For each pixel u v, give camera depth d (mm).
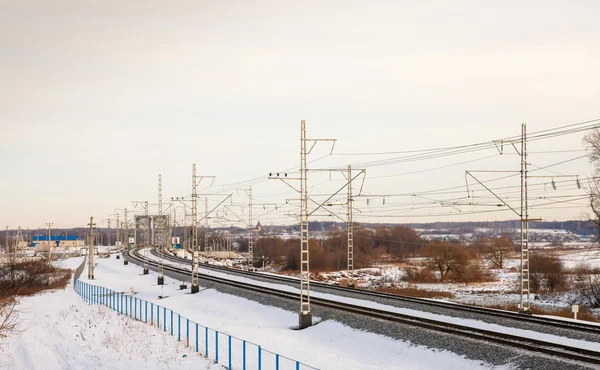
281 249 153625
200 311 49156
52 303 55656
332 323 37469
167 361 27141
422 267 107562
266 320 42344
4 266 75938
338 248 138375
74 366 27219
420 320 35094
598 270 82688
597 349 26875
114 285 75125
